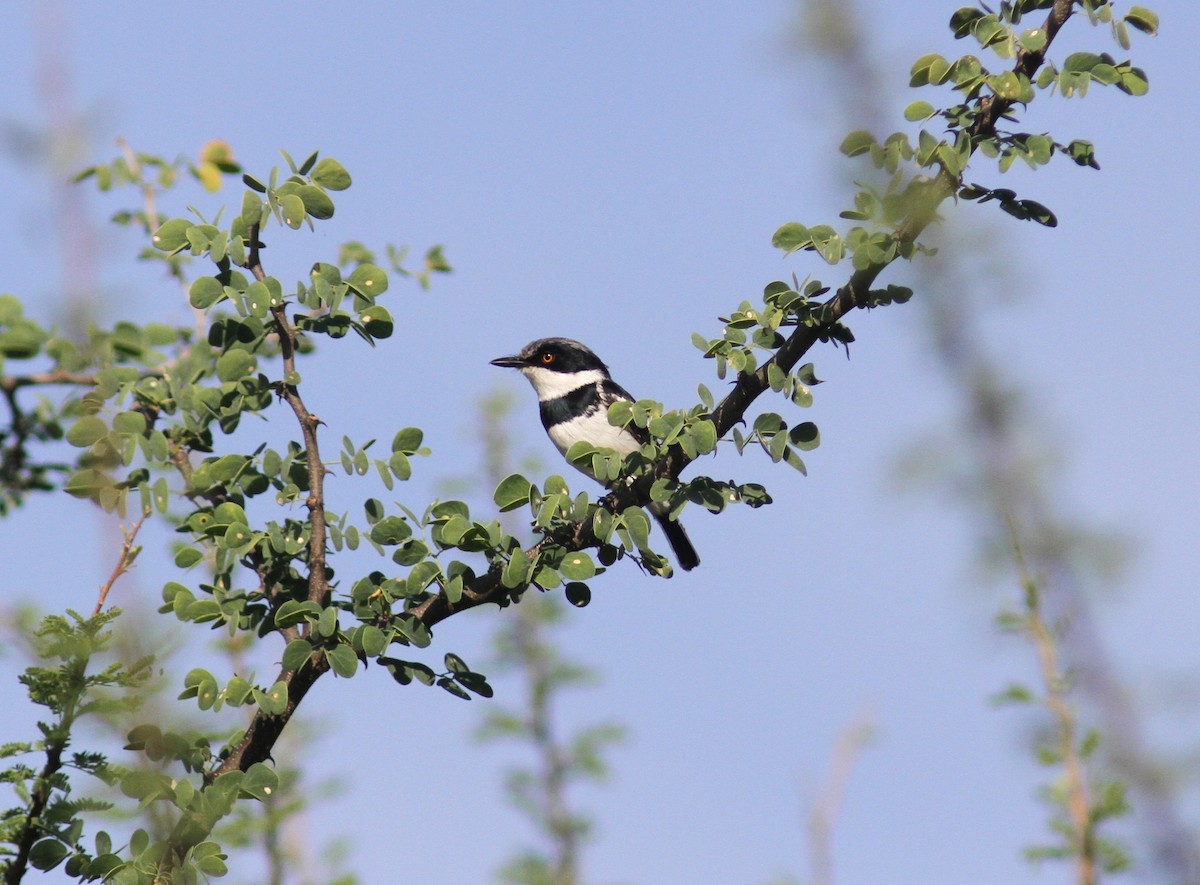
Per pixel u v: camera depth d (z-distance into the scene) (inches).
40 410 287.4
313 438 327.9
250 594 326.3
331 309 331.3
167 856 273.6
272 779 282.5
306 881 305.0
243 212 322.3
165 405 319.3
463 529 320.8
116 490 290.5
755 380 342.6
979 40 314.7
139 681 264.4
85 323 281.3
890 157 305.7
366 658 313.7
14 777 261.7
